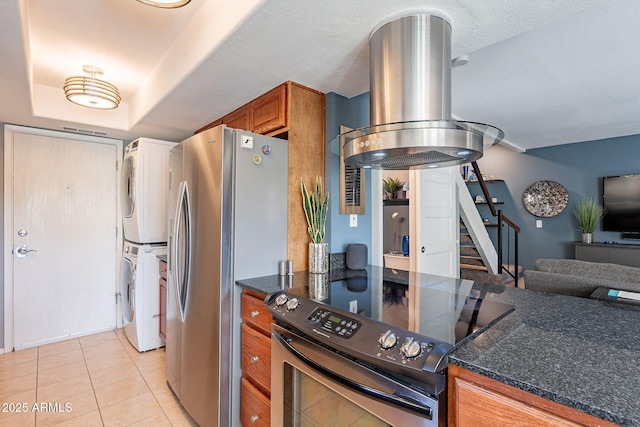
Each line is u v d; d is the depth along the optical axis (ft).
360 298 4.57
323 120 7.02
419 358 2.83
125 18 5.87
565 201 16.71
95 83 7.47
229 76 6.16
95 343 10.12
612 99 10.05
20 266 9.77
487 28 4.62
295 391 4.36
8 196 9.60
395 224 13.32
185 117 8.79
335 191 6.85
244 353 5.69
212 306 5.74
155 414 6.55
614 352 2.89
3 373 8.18
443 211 10.52
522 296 4.83
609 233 15.65
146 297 9.59
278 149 6.34
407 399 2.93
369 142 4.21
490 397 2.59
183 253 6.55
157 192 9.77
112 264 11.41
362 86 6.58
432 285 5.48
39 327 10.03
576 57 7.38
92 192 11.03
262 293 5.14
